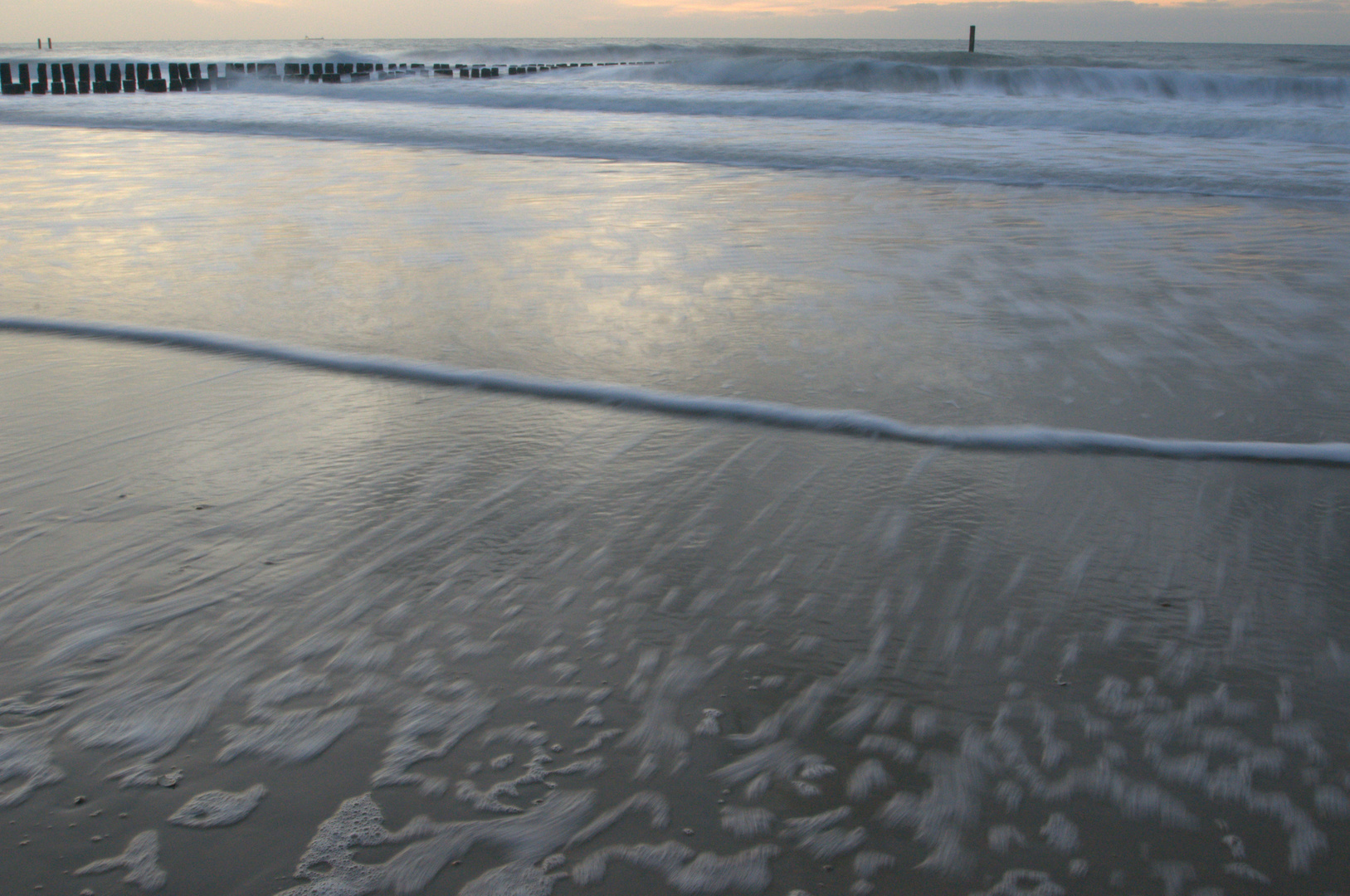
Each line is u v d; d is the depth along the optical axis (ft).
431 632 6.38
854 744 5.40
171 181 26.37
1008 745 5.40
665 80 77.61
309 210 21.86
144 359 11.63
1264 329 13.33
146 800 4.92
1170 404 10.57
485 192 24.95
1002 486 8.62
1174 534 7.80
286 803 4.92
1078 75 63.05
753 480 8.70
